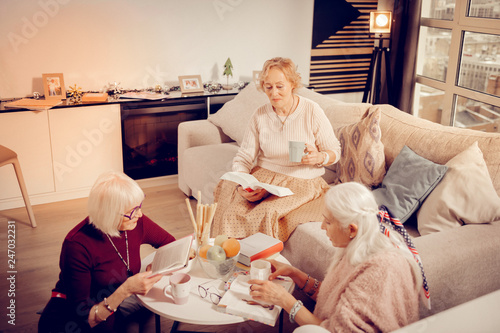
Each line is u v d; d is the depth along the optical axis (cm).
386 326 132
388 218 149
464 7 375
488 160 219
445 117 412
